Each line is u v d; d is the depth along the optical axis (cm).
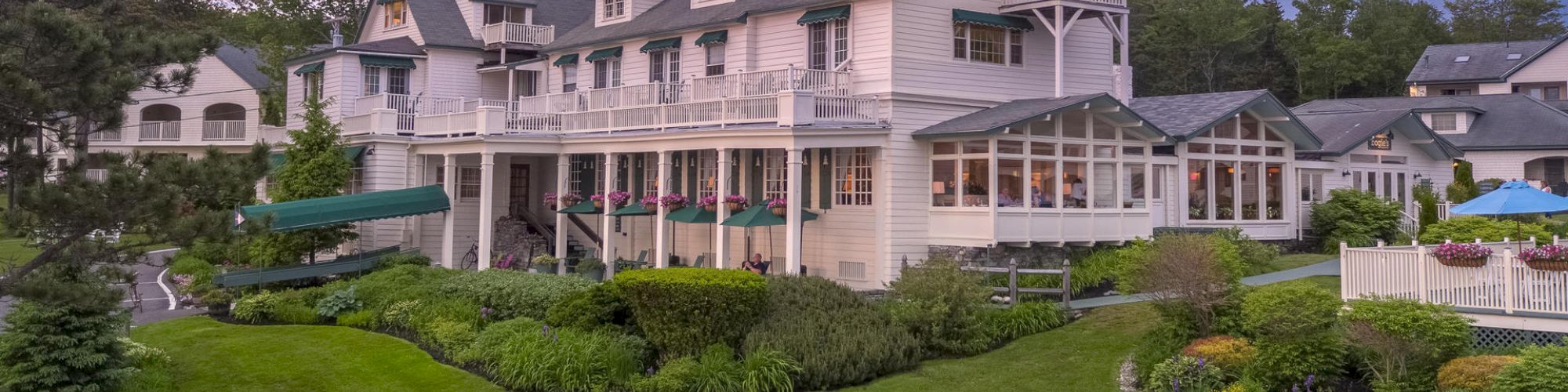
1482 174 4419
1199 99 2955
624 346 1775
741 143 2444
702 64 3020
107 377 1605
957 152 2467
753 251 2847
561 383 1677
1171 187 2720
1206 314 1619
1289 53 6594
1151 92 6512
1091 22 2877
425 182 3275
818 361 1666
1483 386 1287
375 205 2792
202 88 4759
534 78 3662
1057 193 2462
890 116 2497
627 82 3272
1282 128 2894
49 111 1540
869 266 2525
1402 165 3338
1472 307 1535
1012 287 2053
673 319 1742
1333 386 1436
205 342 2055
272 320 2292
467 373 1822
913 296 1855
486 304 2152
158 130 4503
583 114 2972
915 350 1777
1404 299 1427
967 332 1822
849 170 2598
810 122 2372
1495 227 2447
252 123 4484
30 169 1598
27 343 1557
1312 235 2984
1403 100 4684
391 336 2114
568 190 3244
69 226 1563
